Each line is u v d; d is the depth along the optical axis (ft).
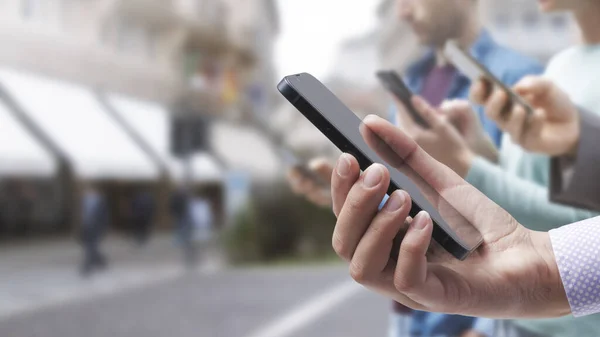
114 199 71.77
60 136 61.31
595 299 2.81
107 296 34.27
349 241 2.61
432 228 2.52
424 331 5.87
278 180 55.83
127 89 72.43
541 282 2.80
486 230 2.90
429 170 2.86
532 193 4.94
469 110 5.19
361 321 26.37
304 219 54.90
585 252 2.82
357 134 2.69
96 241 43.37
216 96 84.89
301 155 5.81
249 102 89.86
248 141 86.28
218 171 81.66
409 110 5.17
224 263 52.16
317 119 2.65
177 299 33.35
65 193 61.72
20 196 58.90
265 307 30.55
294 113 23.82
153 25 76.69
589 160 4.71
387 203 2.51
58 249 55.36
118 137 69.15
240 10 93.45
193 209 48.93
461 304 2.70
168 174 75.97
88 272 43.09
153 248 62.34
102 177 67.56
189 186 55.77
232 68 92.12
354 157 2.62
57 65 62.39
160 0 75.25
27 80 59.26
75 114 64.28
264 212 54.65
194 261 48.65
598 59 5.19
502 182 4.96
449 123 5.16
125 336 23.68
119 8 70.54
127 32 73.56
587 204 4.80
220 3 88.53
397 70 6.16
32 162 58.59
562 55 5.53
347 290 36.22
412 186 2.72
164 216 76.13
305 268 49.73
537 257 2.84
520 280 2.78
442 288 2.64
